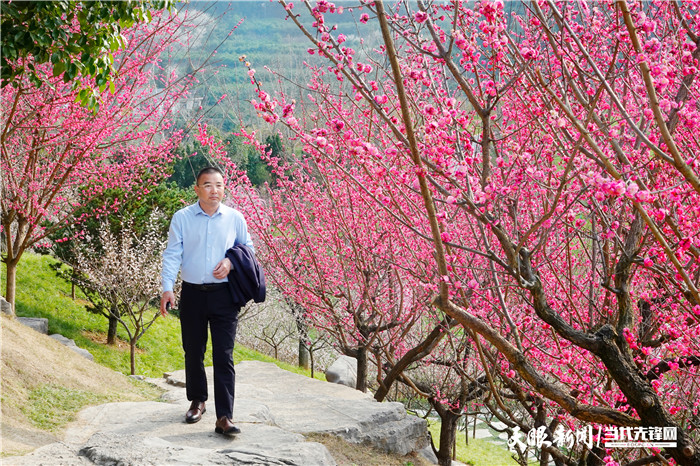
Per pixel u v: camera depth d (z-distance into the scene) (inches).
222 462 157.0
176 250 182.9
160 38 370.3
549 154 181.8
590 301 179.2
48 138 350.6
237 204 326.0
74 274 491.2
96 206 469.4
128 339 533.6
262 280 188.1
